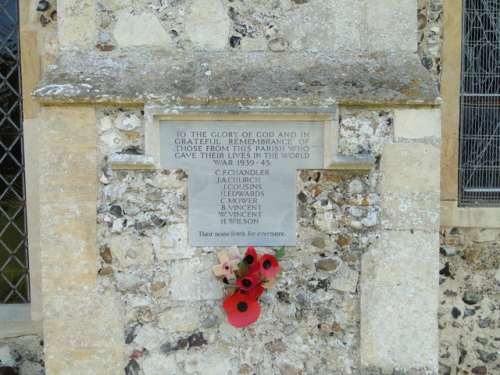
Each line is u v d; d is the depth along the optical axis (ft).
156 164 4.62
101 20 4.76
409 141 4.69
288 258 4.75
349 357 4.77
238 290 4.57
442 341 5.85
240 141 4.68
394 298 4.73
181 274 4.70
